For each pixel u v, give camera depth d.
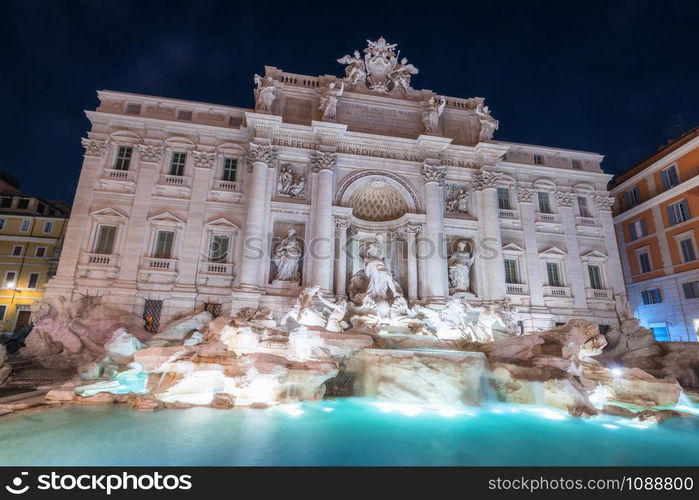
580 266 33.25
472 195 32.31
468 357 16.44
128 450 8.63
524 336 18.33
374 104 32.00
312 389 15.08
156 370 14.50
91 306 24.95
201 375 14.29
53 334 21.95
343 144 30.44
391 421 12.28
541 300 31.58
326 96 29.95
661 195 35.53
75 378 16.53
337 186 29.59
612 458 9.07
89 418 11.09
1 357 15.82
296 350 16.67
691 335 32.56
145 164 28.48
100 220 27.02
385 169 30.67
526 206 33.88
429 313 24.83
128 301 25.77
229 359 14.80
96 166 27.86
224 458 8.38
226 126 30.56
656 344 26.31
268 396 13.98
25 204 42.25
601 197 35.72
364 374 16.78
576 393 14.07
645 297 37.31
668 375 22.59
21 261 39.75
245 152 30.11
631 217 39.34
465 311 24.00
